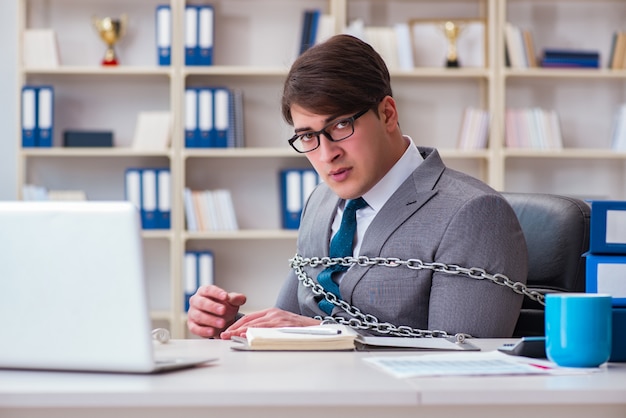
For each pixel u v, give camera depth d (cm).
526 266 188
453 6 488
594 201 149
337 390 109
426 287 185
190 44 458
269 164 488
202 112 457
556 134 468
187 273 455
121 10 480
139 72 456
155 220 456
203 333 194
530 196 225
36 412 112
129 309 125
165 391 110
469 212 184
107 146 466
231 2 482
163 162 487
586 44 491
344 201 207
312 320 182
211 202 461
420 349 153
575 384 115
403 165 196
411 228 188
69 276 127
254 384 115
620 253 149
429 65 478
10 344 130
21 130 458
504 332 178
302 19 464
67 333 128
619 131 474
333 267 201
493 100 463
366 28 478
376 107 190
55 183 482
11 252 129
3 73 472
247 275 488
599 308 131
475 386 113
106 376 125
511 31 468
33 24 478
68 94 481
